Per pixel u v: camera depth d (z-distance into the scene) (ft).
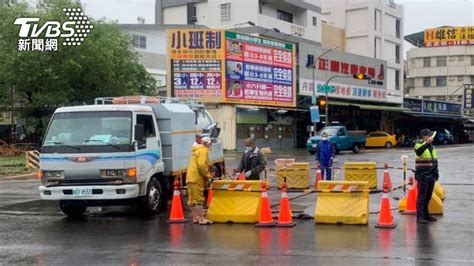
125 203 41.29
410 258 26.58
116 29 128.98
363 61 184.14
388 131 201.46
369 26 210.38
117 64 121.90
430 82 305.32
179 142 45.85
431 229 34.27
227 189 38.27
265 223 35.91
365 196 36.45
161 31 174.60
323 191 37.09
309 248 29.14
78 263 26.66
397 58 227.61
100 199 39.37
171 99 49.88
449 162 94.22
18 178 78.07
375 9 212.43
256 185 37.65
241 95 134.10
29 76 114.11
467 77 297.53
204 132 52.54
